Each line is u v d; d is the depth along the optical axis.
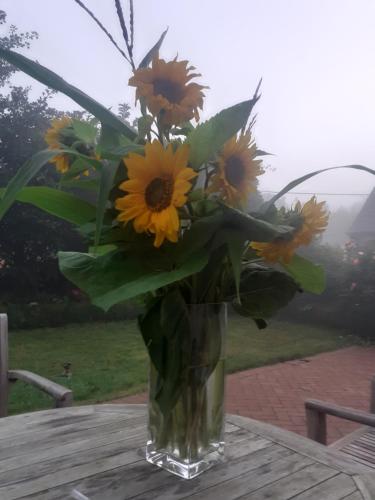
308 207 1.15
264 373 5.71
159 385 1.19
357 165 1.07
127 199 0.99
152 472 1.31
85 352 6.54
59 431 1.61
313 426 2.15
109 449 1.46
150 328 1.16
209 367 1.25
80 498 1.17
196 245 1.08
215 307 1.24
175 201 0.94
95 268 1.12
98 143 1.14
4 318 2.88
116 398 4.53
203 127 1.05
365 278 8.32
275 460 1.41
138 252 1.14
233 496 1.19
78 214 1.21
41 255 9.68
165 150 1.00
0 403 2.83
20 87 9.36
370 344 7.71
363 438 2.28
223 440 1.34
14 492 1.20
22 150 9.05
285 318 9.51
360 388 5.17
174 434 1.27
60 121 1.32
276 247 1.16
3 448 1.47
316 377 5.58
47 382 2.54
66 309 8.82
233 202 1.09
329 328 8.80
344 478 1.30
